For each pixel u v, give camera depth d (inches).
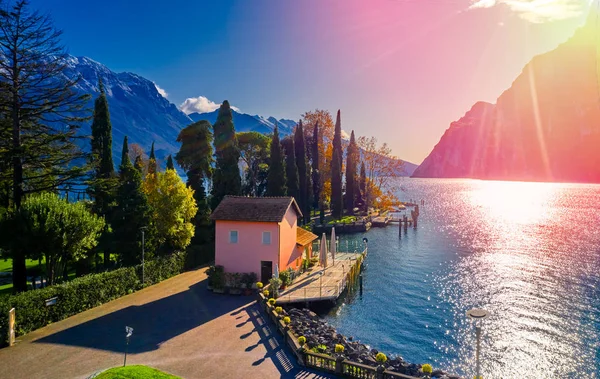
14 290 1157.7
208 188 2605.8
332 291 1360.7
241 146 3314.5
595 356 1031.0
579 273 1854.1
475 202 6348.4
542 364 994.7
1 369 757.9
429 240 2834.6
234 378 738.8
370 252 2412.6
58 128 1343.5
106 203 1590.8
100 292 1185.4
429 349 1078.4
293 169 2915.8
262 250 1419.8
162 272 1488.7
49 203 1143.6
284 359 826.2
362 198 4133.9
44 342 892.6
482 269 1963.6
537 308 1389.0
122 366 730.8
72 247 1155.3
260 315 1101.7
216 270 1354.6
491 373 952.3
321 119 3806.6
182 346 885.2
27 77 1242.0
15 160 1233.4
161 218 1588.3
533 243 2664.9
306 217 3193.9
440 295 1549.0
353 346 1010.7
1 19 1176.2
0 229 1096.2
